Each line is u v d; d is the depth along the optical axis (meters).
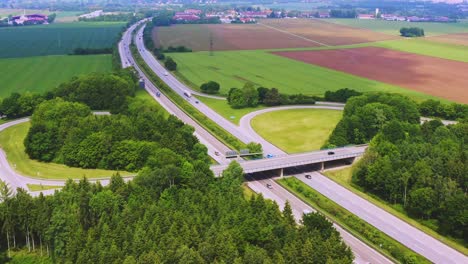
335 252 152.75
